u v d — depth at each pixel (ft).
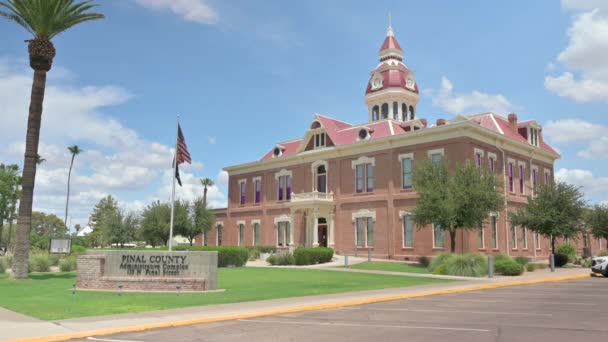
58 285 73.20
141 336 35.45
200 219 192.85
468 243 123.54
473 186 110.93
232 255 118.01
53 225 429.38
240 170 199.52
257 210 188.65
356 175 154.61
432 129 132.16
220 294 62.08
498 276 96.73
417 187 119.14
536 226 130.72
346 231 154.71
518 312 46.50
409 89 186.29
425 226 121.39
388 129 154.20
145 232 194.08
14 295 60.49
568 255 143.23
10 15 85.97
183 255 67.41
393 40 194.08
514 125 159.43
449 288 70.95
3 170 226.99
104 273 67.82
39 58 86.43
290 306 50.60
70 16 87.25
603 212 160.86
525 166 153.89
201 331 37.40
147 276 67.05
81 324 39.37
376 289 69.67
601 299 57.72
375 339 33.22
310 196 159.33
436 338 33.27
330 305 52.24
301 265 125.29
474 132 130.52
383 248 142.92
